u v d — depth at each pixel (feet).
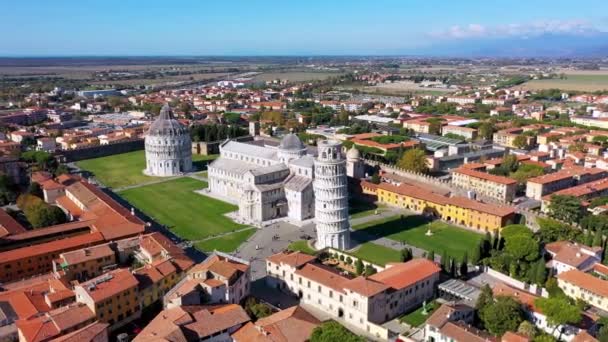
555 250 610.24
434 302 504.84
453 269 557.74
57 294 465.06
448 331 415.85
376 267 570.05
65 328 411.54
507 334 403.34
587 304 498.69
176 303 449.06
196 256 631.15
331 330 391.24
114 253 564.71
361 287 469.16
